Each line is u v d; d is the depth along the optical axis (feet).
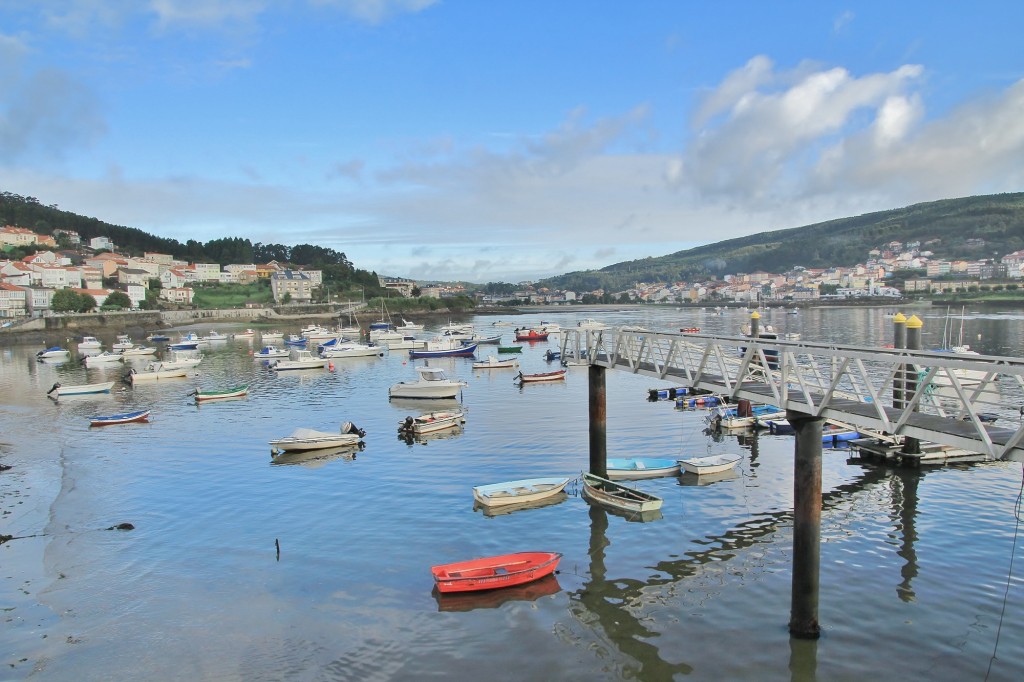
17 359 394.11
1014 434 53.57
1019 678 60.23
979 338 382.63
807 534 66.64
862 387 194.90
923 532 92.02
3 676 64.23
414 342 417.69
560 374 254.68
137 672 64.64
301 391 248.93
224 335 529.45
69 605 78.18
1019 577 78.59
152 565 88.84
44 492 121.49
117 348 416.67
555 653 66.18
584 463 131.34
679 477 121.08
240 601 78.43
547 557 84.23
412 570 85.61
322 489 119.85
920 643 65.87
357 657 66.44
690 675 61.87
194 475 131.44
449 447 148.36
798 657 64.08
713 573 82.43
